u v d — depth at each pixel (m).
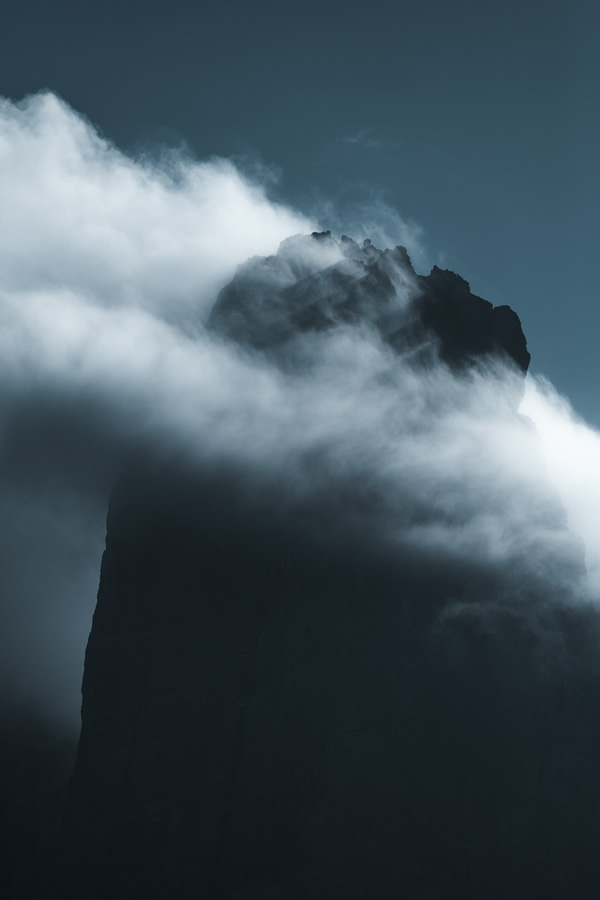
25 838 185.38
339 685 179.25
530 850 175.25
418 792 174.38
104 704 185.50
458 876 169.50
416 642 187.38
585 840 178.00
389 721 178.00
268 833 170.50
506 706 187.00
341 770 172.38
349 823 168.62
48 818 188.38
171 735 181.00
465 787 178.38
